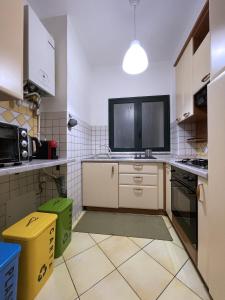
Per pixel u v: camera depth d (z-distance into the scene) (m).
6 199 1.59
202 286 1.20
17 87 1.17
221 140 0.94
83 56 2.63
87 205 2.58
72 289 1.18
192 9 1.88
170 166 2.18
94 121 3.20
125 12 1.93
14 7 1.15
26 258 1.07
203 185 1.19
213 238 1.02
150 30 2.23
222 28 0.95
